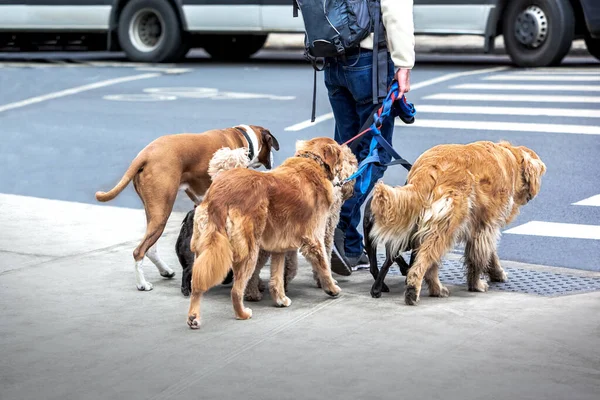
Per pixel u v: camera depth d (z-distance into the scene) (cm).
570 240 850
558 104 1460
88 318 643
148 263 786
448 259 802
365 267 778
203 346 584
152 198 707
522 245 839
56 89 1788
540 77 1741
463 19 1858
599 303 662
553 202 972
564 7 1827
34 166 1204
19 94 1741
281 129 1354
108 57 2392
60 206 1006
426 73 1861
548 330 603
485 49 1869
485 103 1496
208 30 2106
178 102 1606
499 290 706
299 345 582
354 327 615
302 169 656
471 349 570
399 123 1366
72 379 535
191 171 730
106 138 1353
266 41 2400
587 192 1004
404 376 530
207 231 611
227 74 1962
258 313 650
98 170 1180
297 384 521
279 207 636
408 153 1183
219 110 1518
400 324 620
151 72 2014
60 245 842
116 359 564
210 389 516
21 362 562
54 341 597
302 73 1959
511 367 541
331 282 680
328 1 721
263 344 586
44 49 2325
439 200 653
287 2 2006
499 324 616
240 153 666
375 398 501
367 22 724
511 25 1888
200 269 604
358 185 747
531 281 730
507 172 685
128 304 675
